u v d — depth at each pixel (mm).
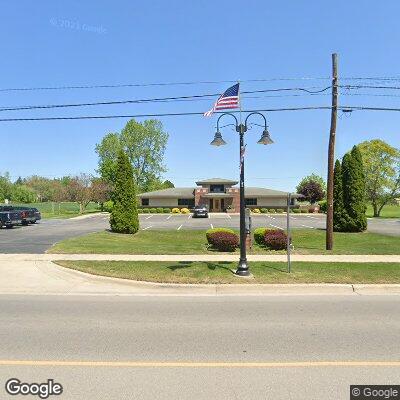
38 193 105875
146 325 7469
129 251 16922
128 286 11227
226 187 69375
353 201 28219
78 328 7270
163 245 20344
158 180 82562
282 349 6148
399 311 8570
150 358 5746
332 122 18812
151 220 46938
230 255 16250
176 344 6375
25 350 6082
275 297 9961
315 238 25609
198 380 4984
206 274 11977
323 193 83688
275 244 18484
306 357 5797
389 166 55781
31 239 22469
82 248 17578
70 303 9352
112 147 80438
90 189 71188
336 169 28594
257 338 6691
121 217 26797
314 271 12461
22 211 35531
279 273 12141
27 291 10719
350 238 25234
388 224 39719
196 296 10070
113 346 6270
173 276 11734
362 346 6301
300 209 66438
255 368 5375
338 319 7914
